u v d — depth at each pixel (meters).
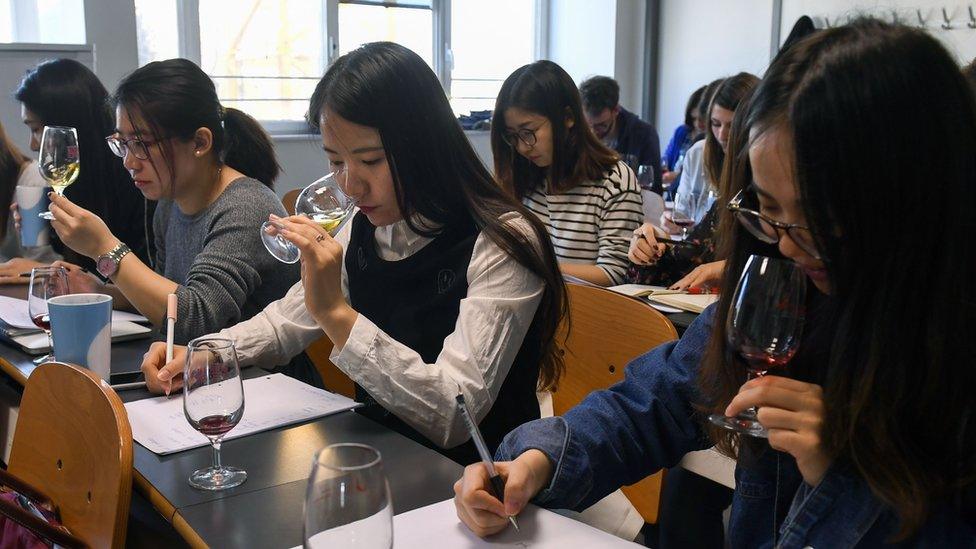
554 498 1.08
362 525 0.73
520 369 1.52
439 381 1.38
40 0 4.27
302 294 1.75
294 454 1.23
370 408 1.57
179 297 1.84
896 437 0.78
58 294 1.71
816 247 0.80
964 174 0.74
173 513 1.05
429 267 1.54
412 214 1.50
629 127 5.31
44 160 2.05
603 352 1.80
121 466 1.06
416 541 0.98
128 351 1.76
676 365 1.18
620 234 2.99
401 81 1.42
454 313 1.52
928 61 0.74
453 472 1.18
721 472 1.72
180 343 1.82
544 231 1.54
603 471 1.13
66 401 1.24
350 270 1.68
